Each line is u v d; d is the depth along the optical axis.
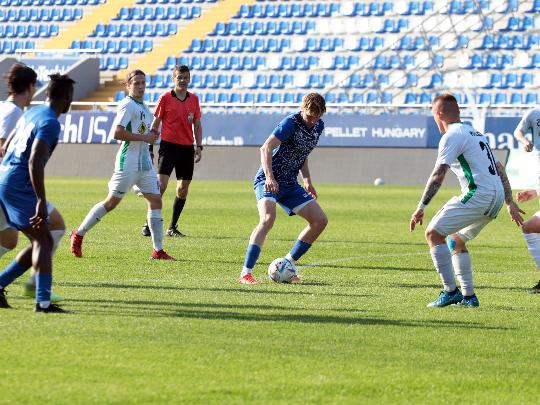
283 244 25.55
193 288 16.75
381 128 57.25
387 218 34.78
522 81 61.09
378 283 18.19
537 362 11.20
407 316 14.18
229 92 68.50
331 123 58.22
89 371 10.12
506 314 14.64
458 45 63.66
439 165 15.17
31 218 13.15
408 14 66.50
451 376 10.36
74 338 11.80
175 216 27.17
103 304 14.59
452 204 15.33
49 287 13.61
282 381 9.91
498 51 62.59
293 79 66.81
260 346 11.62
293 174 18.31
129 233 27.50
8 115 15.27
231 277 18.53
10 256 21.31
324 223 18.30
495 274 20.06
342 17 68.44
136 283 17.27
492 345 12.11
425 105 56.75
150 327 12.66
